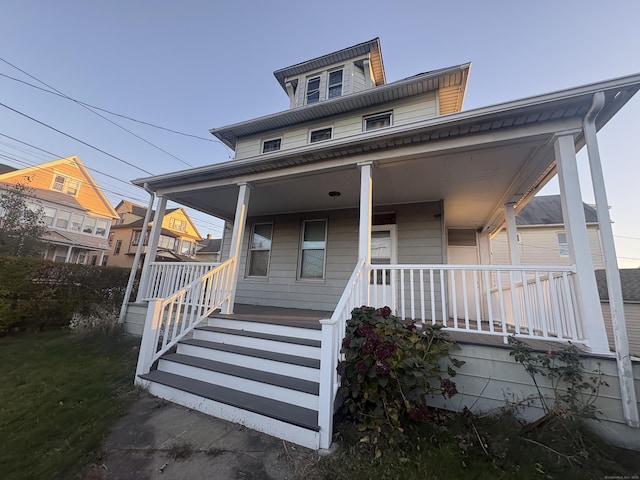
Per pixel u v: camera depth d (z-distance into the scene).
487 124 3.17
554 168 3.98
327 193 5.47
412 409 2.12
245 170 4.70
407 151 3.63
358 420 2.28
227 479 1.72
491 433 2.17
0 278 4.93
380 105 6.87
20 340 4.63
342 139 3.74
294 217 6.81
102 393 2.84
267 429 2.23
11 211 9.42
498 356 2.59
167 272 5.02
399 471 1.76
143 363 3.10
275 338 3.21
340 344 2.46
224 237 7.88
